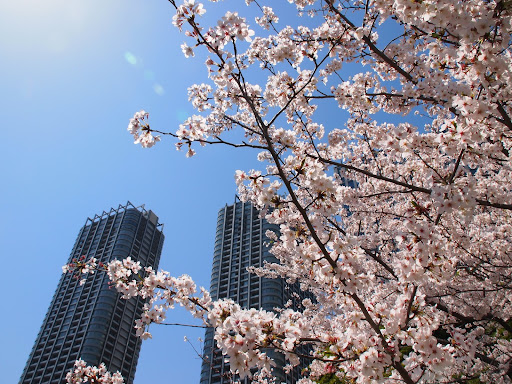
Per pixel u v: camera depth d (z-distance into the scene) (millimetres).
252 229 70125
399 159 8391
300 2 8930
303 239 4926
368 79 9234
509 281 8148
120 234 91688
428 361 4547
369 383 4395
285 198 5305
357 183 11281
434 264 4648
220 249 70062
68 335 73438
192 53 6023
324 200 4816
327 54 6414
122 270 6852
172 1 5250
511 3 4305
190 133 5516
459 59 5059
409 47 7973
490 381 8008
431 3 4676
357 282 4488
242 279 62375
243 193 9266
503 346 8586
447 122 5055
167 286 6434
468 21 4539
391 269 8797
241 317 4352
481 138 4730
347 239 4578
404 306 4727
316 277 4973
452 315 8625
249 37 5441
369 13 8266
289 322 4480
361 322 4859
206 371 48500
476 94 5047
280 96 7980
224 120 8320
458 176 5422
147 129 5477
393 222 9883
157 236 100125
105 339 72188
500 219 10133
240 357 4172
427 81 7379
